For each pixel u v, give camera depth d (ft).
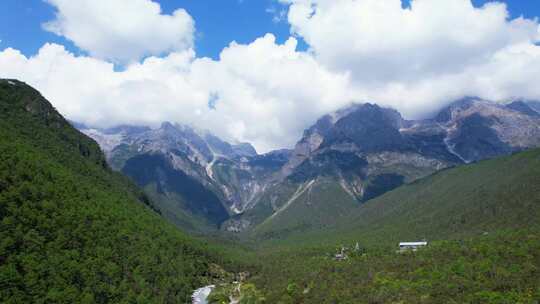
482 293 556.10
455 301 558.97
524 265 622.95
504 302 525.75
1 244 565.53
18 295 534.37
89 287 613.11
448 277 633.61
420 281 639.76
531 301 518.37
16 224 609.01
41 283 565.53
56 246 629.92
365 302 619.67
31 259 579.89
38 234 622.13
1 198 615.57
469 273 631.97
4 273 538.88
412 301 582.35
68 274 602.85
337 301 655.76
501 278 590.96
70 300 574.56
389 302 599.57
